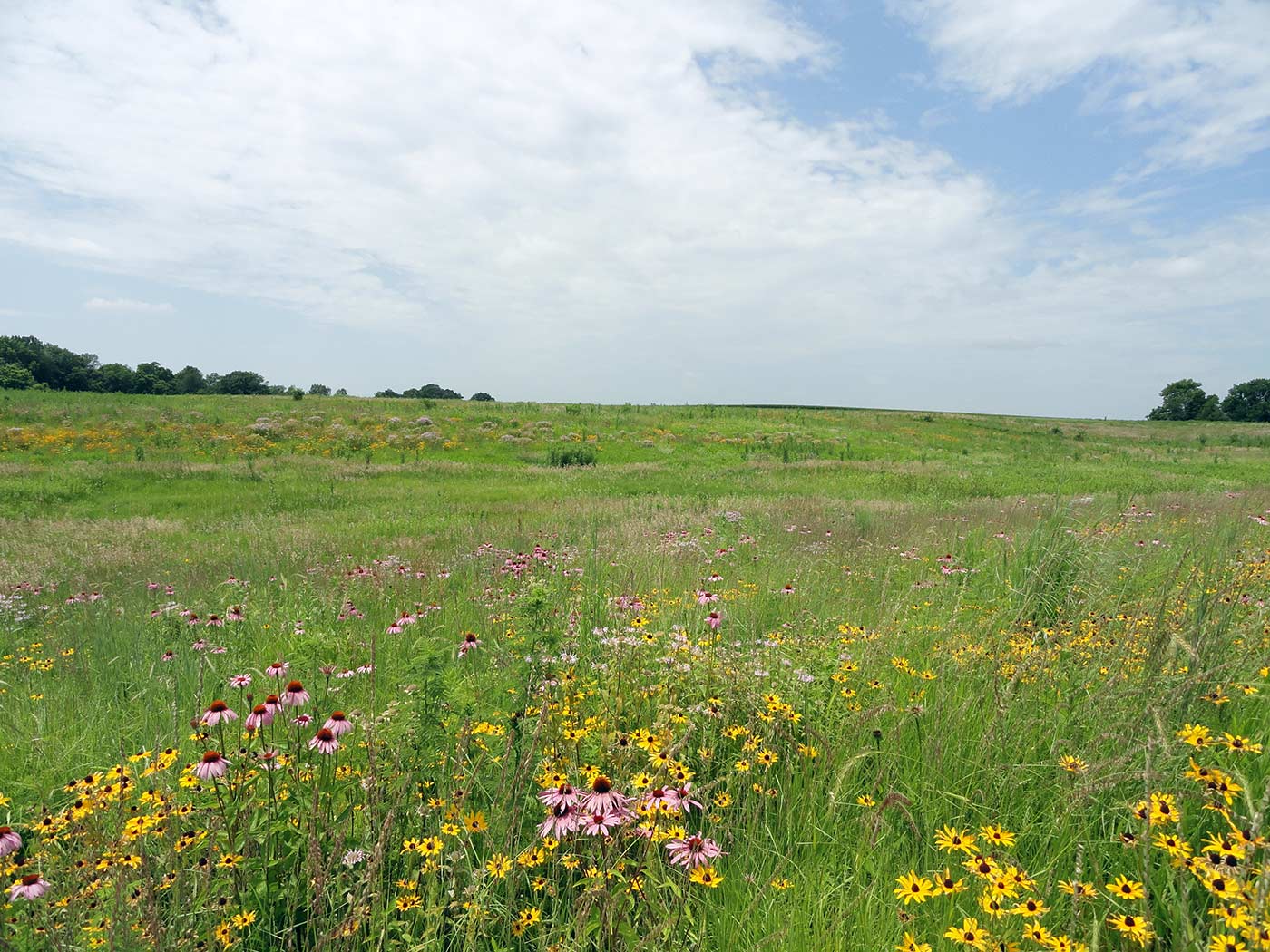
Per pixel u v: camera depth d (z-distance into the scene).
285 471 23.20
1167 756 2.38
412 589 7.31
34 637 6.77
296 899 2.25
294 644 3.47
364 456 27.77
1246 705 3.11
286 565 9.55
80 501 18.44
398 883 2.14
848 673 3.71
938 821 2.68
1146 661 3.36
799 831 2.69
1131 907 2.09
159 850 2.28
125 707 4.43
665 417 42.25
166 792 2.46
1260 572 5.04
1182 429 60.06
